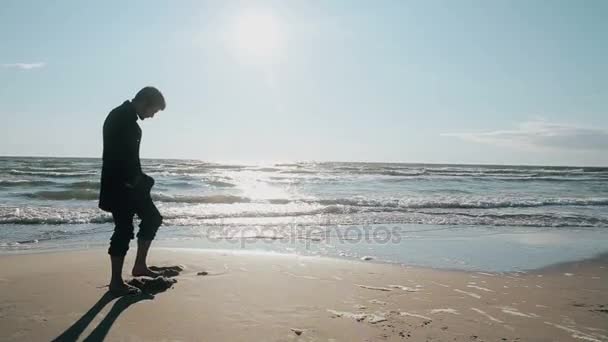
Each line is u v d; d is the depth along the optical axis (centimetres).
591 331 325
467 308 373
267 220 1012
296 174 3522
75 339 261
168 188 1928
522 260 630
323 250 660
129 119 330
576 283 499
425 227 949
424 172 4256
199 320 303
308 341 277
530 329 324
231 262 512
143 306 324
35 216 952
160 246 655
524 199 1659
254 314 323
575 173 5066
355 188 2134
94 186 1802
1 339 257
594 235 899
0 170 3041
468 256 648
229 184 2153
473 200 1576
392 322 322
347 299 379
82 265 464
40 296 341
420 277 493
